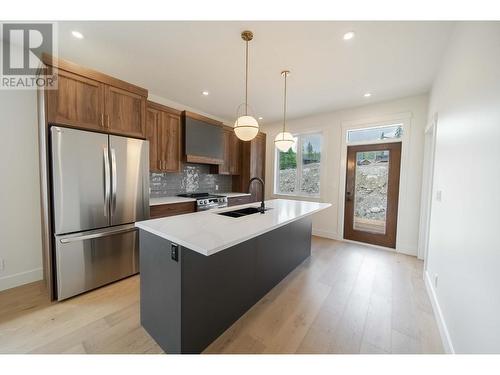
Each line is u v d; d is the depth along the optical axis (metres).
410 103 3.43
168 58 2.42
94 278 2.29
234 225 1.73
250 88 3.21
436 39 2.02
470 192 1.36
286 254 2.69
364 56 2.33
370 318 1.92
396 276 2.73
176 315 1.42
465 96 1.54
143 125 2.67
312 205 2.94
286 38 2.04
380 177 3.80
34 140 2.38
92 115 2.23
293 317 1.93
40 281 2.44
